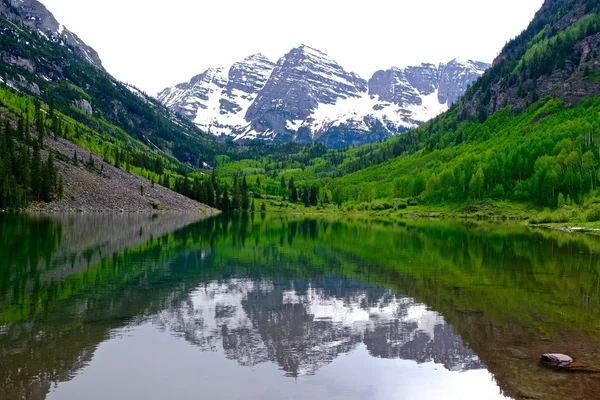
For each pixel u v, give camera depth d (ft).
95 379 53.06
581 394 49.93
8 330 70.33
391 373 57.00
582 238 253.24
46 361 58.18
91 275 118.83
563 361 58.18
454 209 568.82
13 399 47.24
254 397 49.88
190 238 230.07
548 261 156.35
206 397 49.44
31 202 409.69
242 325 77.25
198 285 110.42
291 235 266.16
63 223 287.28
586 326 76.38
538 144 578.25
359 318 82.38
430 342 68.54
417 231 306.35
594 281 118.62
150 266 137.28
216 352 63.77
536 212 488.85
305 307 90.22
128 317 80.12
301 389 52.21
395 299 97.50
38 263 133.90
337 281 118.11
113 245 185.88
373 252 182.19
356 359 61.77
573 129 592.19
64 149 588.50
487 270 136.87
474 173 601.62
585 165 487.20
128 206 508.94
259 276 124.67
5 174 385.29
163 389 51.11
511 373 56.29
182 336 70.44
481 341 68.74
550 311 86.63
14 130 503.61
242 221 430.20
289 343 68.33
